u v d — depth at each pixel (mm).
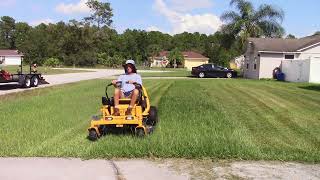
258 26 55719
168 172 7160
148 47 113312
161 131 10320
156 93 21422
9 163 7551
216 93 21953
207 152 8156
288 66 39656
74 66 93688
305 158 8008
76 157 7965
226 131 10523
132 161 7754
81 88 24766
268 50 43062
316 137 10289
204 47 123812
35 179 6750
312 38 47562
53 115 13070
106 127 10039
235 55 77750
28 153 8172
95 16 110375
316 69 35062
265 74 43656
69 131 10438
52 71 60562
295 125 11984
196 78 44094
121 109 9867
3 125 11180
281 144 9375
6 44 140125
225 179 6848
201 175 7031
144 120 10445
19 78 26625
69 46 98562
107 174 7023
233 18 56281
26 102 16703
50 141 9250
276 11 55906
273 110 15164
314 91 24562
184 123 11539
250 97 19984
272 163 7754
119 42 109625
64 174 6996
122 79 10781
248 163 7715
